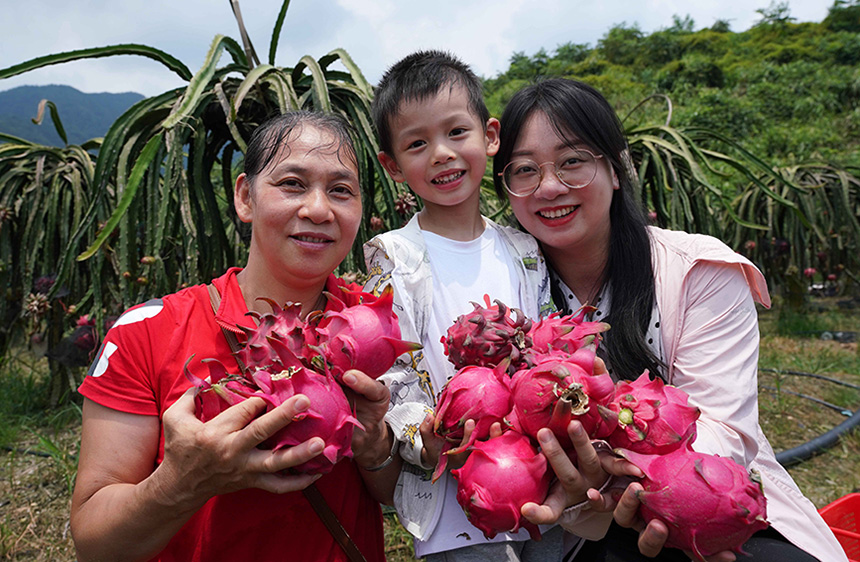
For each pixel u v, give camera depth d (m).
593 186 1.41
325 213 1.07
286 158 1.08
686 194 4.22
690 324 1.37
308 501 1.10
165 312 1.13
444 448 1.13
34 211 3.79
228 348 1.12
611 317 1.44
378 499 1.31
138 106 2.97
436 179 1.50
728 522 0.87
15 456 3.13
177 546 1.11
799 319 6.22
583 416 0.92
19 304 4.18
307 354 0.91
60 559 2.29
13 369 4.70
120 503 0.98
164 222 2.80
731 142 4.00
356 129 2.96
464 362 1.11
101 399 1.08
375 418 1.02
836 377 4.57
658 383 0.96
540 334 1.11
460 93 1.49
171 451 0.90
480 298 1.50
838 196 6.21
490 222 1.71
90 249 2.36
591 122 1.40
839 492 2.83
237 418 0.86
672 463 0.91
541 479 0.94
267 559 1.08
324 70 3.26
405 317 1.43
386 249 1.49
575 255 1.58
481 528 0.97
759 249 6.28
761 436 1.40
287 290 1.19
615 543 1.42
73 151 3.95
